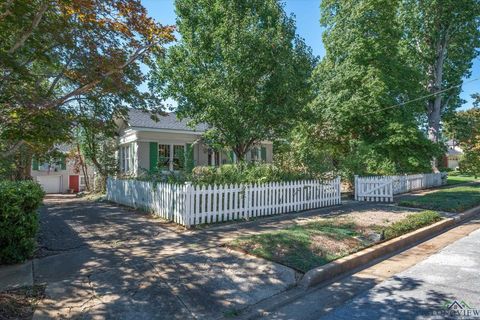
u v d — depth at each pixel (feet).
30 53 19.47
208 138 42.09
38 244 20.30
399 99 64.69
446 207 34.86
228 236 22.13
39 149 26.66
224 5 36.65
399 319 11.93
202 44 37.65
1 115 18.39
